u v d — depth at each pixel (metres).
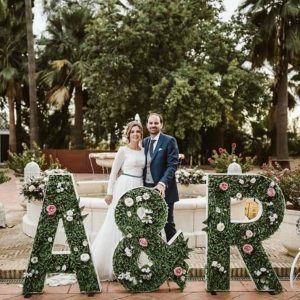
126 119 23.53
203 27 22.64
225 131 28.05
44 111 28.53
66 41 25.12
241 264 5.43
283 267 5.31
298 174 6.03
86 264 4.61
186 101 20.77
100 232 5.23
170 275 4.64
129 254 4.61
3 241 6.80
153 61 21.77
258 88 23.12
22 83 25.89
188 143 24.80
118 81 21.25
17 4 24.33
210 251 4.67
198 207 6.39
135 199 4.62
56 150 24.28
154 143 5.29
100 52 21.44
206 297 4.53
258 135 28.59
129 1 22.53
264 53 22.84
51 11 25.62
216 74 20.89
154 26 20.81
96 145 29.45
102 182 9.25
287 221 5.78
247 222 4.70
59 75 24.42
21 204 9.82
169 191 5.24
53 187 4.64
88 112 25.33
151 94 21.97
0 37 25.02
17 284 4.96
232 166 9.73
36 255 4.59
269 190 4.72
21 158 11.15
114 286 4.88
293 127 30.20
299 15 21.56
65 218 4.62
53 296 4.54
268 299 4.48
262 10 22.56
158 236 4.64
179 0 21.36
